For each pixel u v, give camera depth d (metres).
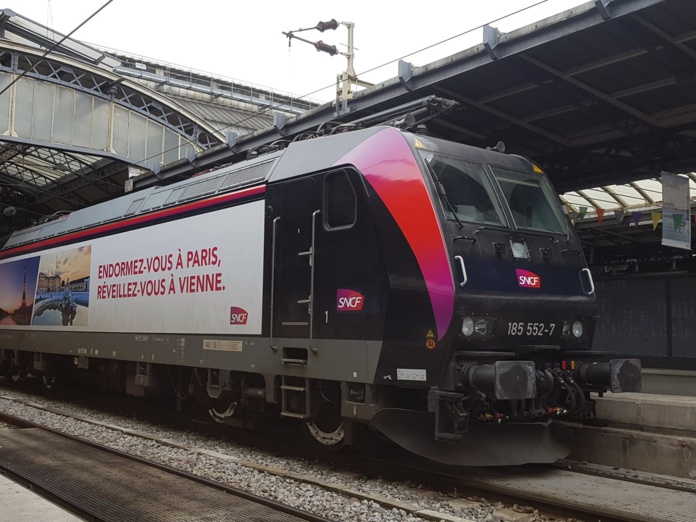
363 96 13.45
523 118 13.58
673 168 13.96
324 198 7.95
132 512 5.90
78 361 13.65
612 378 7.16
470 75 11.77
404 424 7.01
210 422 11.34
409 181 7.18
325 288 7.79
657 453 7.85
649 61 10.76
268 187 8.82
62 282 14.34
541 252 7.75
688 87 11.34
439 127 14.21
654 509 6.30
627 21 9.45
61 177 28.05
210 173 10.59
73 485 6.88
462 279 6.79
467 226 7.14
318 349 7.80
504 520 5.98
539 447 7.41
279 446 9.28
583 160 15.20
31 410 13.33
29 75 21.91
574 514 6.02
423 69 12.02
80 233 13.82
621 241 21.47
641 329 21.62
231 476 7.61
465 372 6.70
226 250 9.43
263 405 9.09
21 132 21.89
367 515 6.09
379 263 7.20
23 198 32.88
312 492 6.88
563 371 7.56
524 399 6.94
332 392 8.10
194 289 10.02
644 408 8.52
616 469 8.09
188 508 6.04
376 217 7.28
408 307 6.95
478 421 7.23
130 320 11.62
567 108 12.91
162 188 11.85
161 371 11.42
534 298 7.37
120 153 24.14
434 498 6.75
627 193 17.08
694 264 20.64
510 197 7.95
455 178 7.49
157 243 11.08
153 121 25.12
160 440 9.75
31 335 15.55
